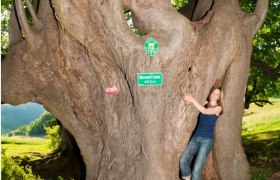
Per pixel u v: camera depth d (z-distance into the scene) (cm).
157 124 447
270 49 1077
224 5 542
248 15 577
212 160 578
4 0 1031
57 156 1145
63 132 1179
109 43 457
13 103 552
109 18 439
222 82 554
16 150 1622
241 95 566
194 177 462
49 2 523
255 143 1353
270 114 2003
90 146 570
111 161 514
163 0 459
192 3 706
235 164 570
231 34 518
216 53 500
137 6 456
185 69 469
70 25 461
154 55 441
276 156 1088
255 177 642
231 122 561
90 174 569
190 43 465
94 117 559
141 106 446
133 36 441
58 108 563
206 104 505
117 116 512
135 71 445
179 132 464
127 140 496
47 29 523
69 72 534
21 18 507
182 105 466
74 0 448
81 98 546
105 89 514
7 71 538
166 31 447
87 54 520
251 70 1168
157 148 450
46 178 980
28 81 539
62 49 522
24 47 537
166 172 456
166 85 451
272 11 987
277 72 1048
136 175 471
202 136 464
